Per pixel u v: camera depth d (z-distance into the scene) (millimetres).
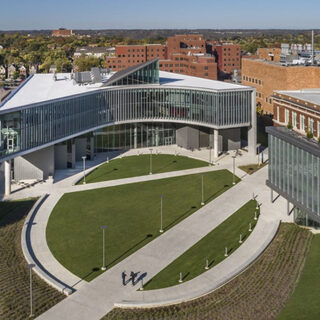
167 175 84375
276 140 62594
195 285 46812
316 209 53531
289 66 120875
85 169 88250
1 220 63594
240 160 93500
